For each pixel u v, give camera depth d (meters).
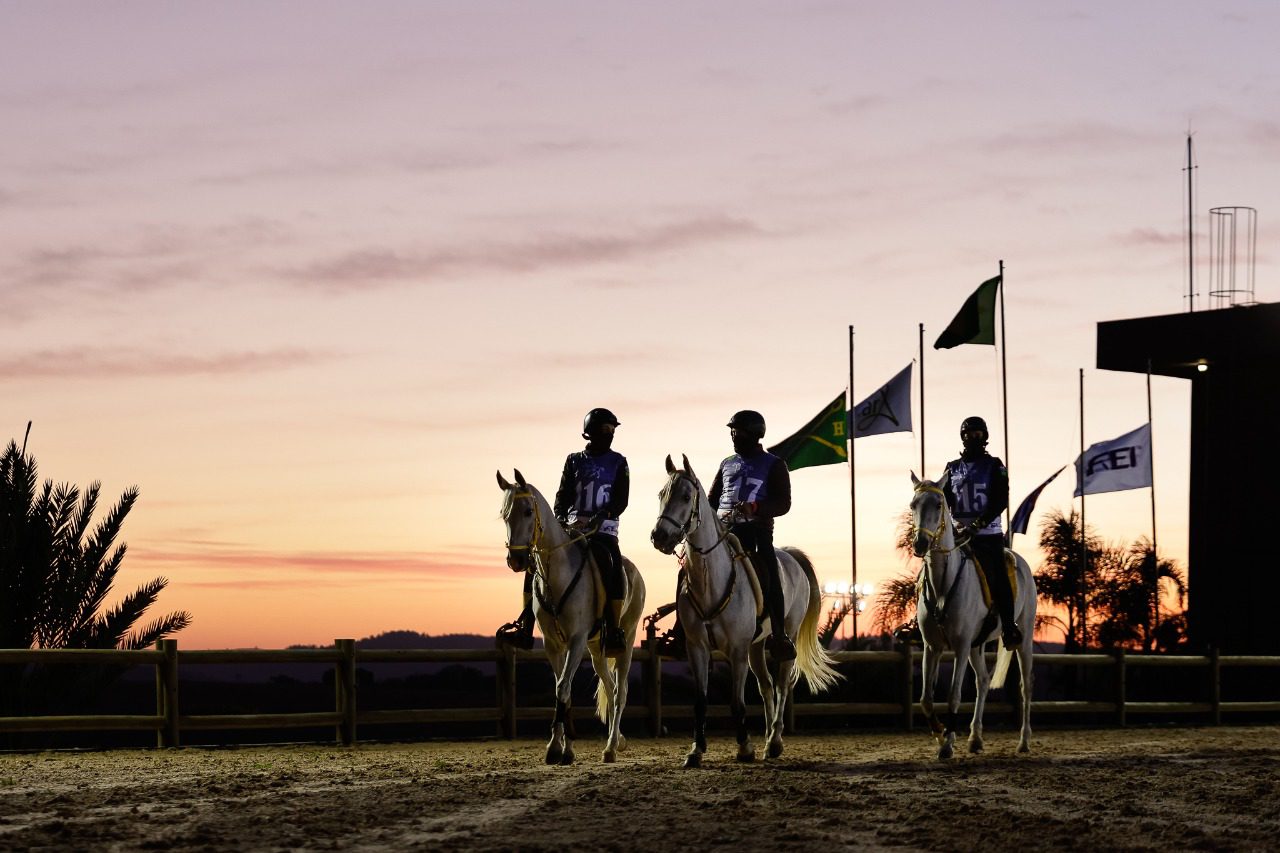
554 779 13.58
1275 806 11.95
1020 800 12.24
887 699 25.58
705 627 14.75
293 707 45.75
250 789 12.90
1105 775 14.06
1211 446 37.75
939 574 15.71
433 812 11.40
